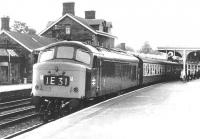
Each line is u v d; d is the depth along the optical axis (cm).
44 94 1496
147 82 3080
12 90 2239
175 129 929
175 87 2595
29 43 4256
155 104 1470
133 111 1257
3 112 1788
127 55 2364
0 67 3966
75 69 1463
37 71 1516
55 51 1577
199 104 1470
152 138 828
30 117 1638
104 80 1742
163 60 4138
